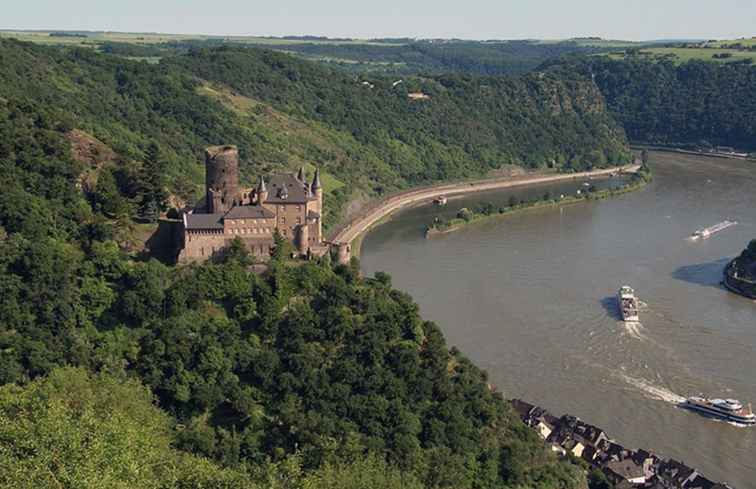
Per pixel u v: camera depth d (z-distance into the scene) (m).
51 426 133.62
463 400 187.12
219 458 165.12
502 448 181.12
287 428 172.50
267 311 193.00
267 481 148.00
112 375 178.12
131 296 191.62
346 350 188.62
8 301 186.75
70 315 188.88
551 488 175.75
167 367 180.50
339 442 168.38
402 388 182.38
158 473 138.38
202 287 194.75
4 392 154.38
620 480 179.38
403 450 169.75
